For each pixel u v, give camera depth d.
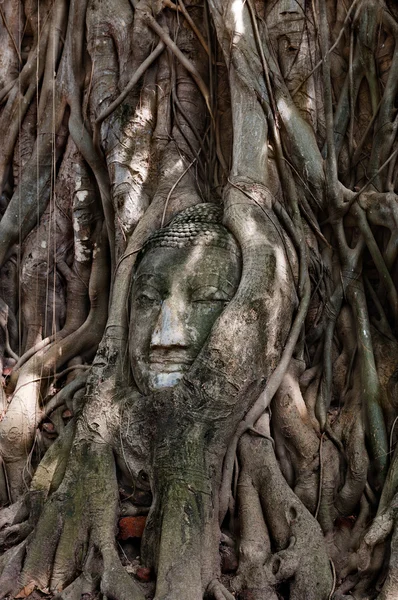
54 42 8.62
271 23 7.96
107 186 8.00
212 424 6.25
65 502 6.23
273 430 6.75
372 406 6.74
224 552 6.20
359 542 6.28
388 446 6.65
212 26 7.93
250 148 7.24
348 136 7.84
